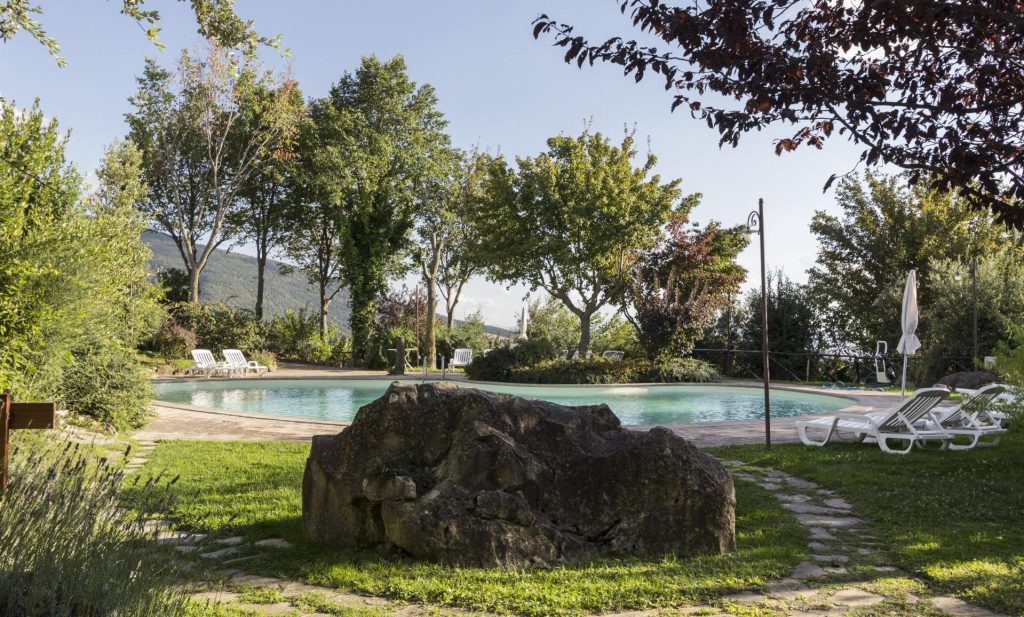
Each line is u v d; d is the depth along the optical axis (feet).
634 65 13.60
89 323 28.73
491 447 15.71
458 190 111.65
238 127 102.06
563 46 13.82
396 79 111.45
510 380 73.67
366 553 15.34
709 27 12.80
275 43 18.94
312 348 104.47
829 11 13.82
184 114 94.58
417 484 15.39
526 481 15.64
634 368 74.23
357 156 102.53
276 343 105.50
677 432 37.01
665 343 76.23
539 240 86.84
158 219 104.12
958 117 13.07
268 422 39.91
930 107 12.63
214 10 17.93
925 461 26.89
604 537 15.97
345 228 104.32
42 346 25.94
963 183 12.50
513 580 13.61
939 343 68.59
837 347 81.51
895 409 29.53
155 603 9.03
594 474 16.21
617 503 16.08
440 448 16.30
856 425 30.73
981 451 29.22
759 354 82.64
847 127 13.09
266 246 117.39
